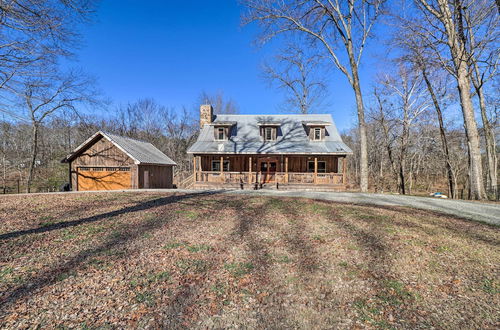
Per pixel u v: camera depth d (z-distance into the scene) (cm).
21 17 757
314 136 1912
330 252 466
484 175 2442
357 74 1538
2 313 281
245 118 2250
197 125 4019
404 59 1441
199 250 477
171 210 836
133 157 1717
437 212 829
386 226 638
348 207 894
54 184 2342
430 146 2230
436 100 1775
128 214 775
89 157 1770
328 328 260
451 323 266
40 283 349
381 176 2561
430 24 1334
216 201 1022
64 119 1805
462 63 1288
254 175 1831
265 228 625
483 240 531
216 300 311
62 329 255
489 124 1884
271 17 1636
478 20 1202
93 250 474
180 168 3728
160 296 319
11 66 866
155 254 455
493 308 292
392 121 2041
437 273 382
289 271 390
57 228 619
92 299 311
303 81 2980
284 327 262
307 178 1766
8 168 2772
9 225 646
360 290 335
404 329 257
